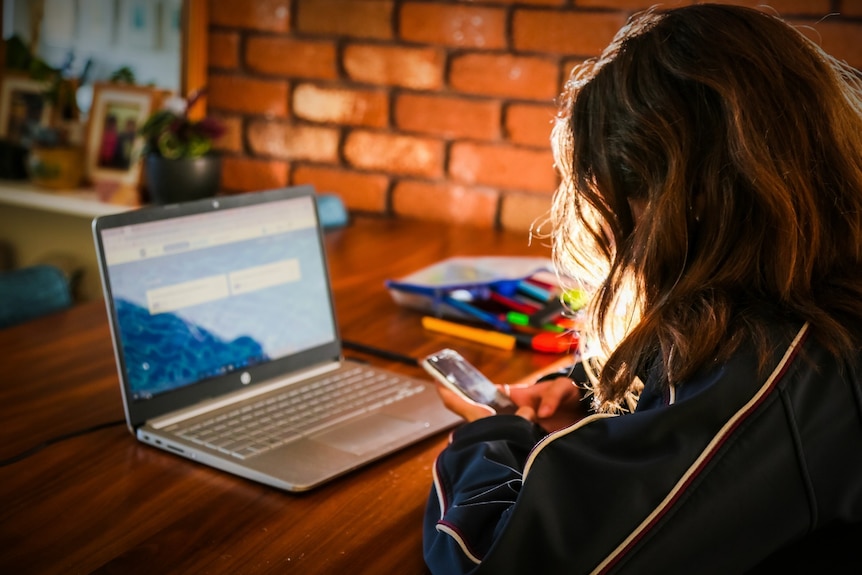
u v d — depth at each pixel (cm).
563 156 95
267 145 243
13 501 95
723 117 78
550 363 139
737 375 74
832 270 82
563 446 75
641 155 80
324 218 216
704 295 78
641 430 74
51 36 266
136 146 243
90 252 270
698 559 72
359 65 229
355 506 97
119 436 111
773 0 193
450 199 227
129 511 94
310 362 131
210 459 104
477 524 80
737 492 72
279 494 99
